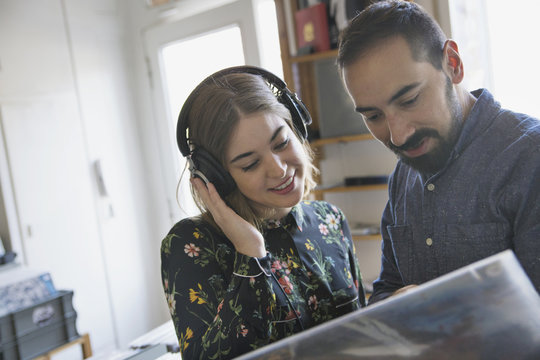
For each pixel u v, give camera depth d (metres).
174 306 0.85
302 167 0.88
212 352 0.77
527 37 2.26
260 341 0.79
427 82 0.68
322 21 2.30
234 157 0.84
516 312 0.45
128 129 3.52
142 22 3.48
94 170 3.29
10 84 2.89
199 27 3.17
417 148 0.74
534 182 0.70
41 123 3.01
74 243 3.12
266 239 0.94
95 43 3.33
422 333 0.43
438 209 0.82
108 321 3.28
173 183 3.54
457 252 0.79
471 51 2.30
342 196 2.70
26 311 2.38
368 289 2.36
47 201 3.01
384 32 0.67
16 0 2.93
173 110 3.48
